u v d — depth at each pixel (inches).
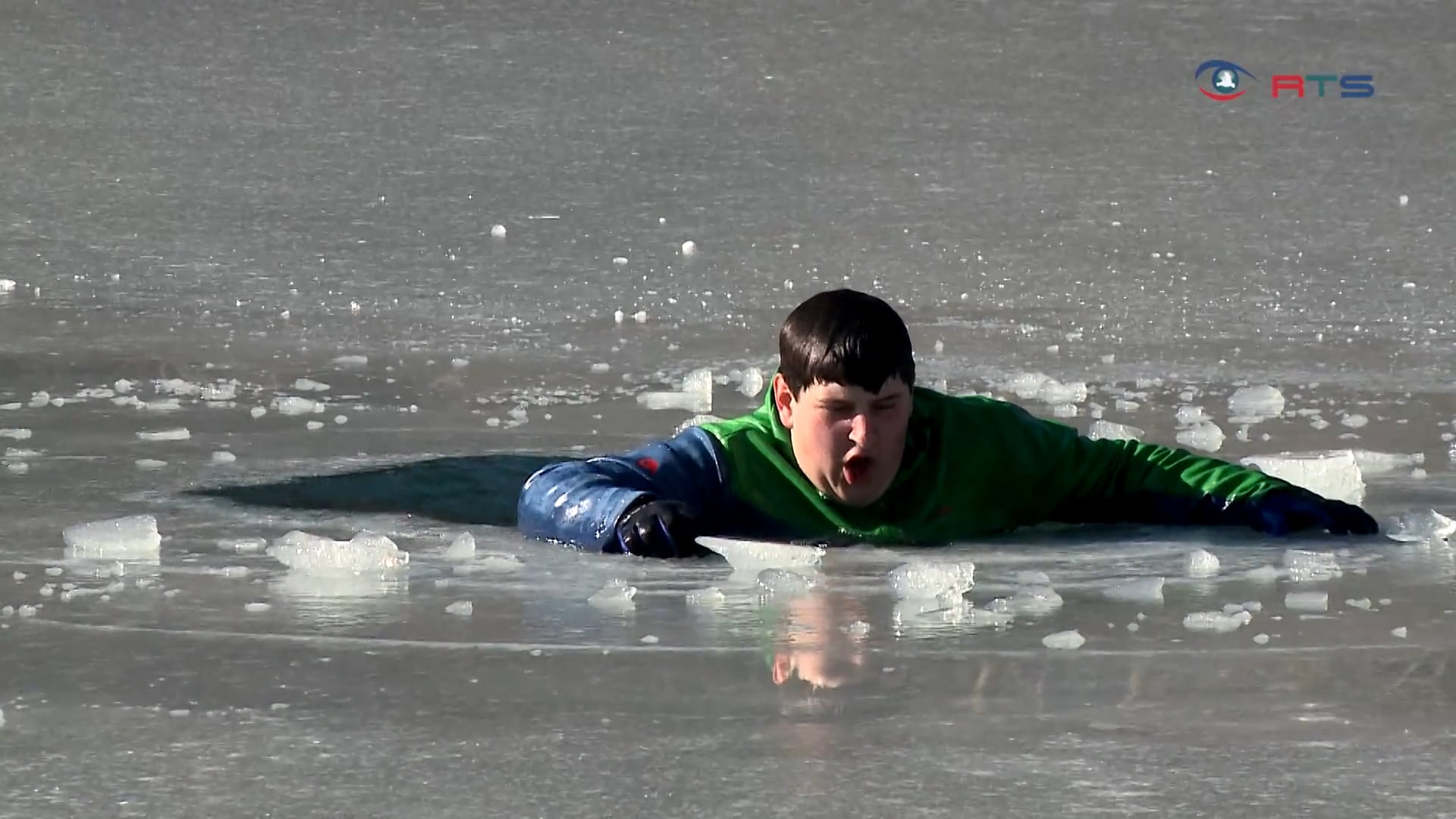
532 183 1477.6
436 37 1923.0
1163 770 383.6
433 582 535.2
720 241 1310.3
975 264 1245.7
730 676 443.8
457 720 413.1
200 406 829.2
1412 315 1091.3
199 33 1925.4
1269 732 405.4
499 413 820.0
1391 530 607.8
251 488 668.1
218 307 1096.2
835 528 601.6
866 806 365.1
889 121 1663.4
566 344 1002.7
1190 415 814.5
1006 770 382.9
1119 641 473.7
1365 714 416.8
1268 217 1389.0
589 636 477.1
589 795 370.9
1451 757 390.9
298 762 388.2
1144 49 1889.8
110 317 1061.8
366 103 1706.4
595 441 757.9
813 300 590.9
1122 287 1173.7
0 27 1918.1
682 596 519.8
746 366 949.2
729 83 1772.9
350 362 939.3
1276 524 604.7
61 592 521.7
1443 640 474.0
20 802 368.5
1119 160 1555.1
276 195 1429.6
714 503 605.6
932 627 486.6
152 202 1398.9
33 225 1323.8
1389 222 1375.5
